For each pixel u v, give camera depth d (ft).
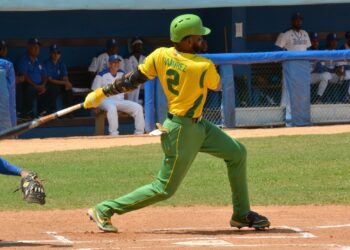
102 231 60.90
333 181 87.45
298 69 136.87
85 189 83.76
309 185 85.46
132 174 92.07
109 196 80.23
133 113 134.10
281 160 100.17
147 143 118.21
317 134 123.85
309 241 56.65
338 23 169.68
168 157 58.03
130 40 157.28
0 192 83.66
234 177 60.59
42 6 134.72
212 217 69.51
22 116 136.15
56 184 86.48
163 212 72.38
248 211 61.36
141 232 61.16
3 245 54.85
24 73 135.64
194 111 57.41
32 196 53.11
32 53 136.77
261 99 139.33
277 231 61.36
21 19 150.71
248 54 134.82
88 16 154.81
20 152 110.52
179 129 57.41
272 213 71.05
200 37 57.31
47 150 112.57
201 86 56.95
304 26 167.73
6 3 133.28
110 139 125.18
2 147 116.37
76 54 154.61
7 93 123.65
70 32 153.89
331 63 140.87
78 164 98.99
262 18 164.76
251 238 57.77
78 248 53.21
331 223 65.26
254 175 90.89
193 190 83.35
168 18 160.15
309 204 75.87
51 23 152.66
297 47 153.89
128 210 59.88
